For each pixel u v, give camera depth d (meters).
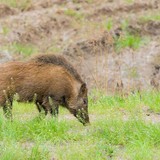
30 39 62.00
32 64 35.50
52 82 35.72
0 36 61.88
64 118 37.06
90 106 41.97
